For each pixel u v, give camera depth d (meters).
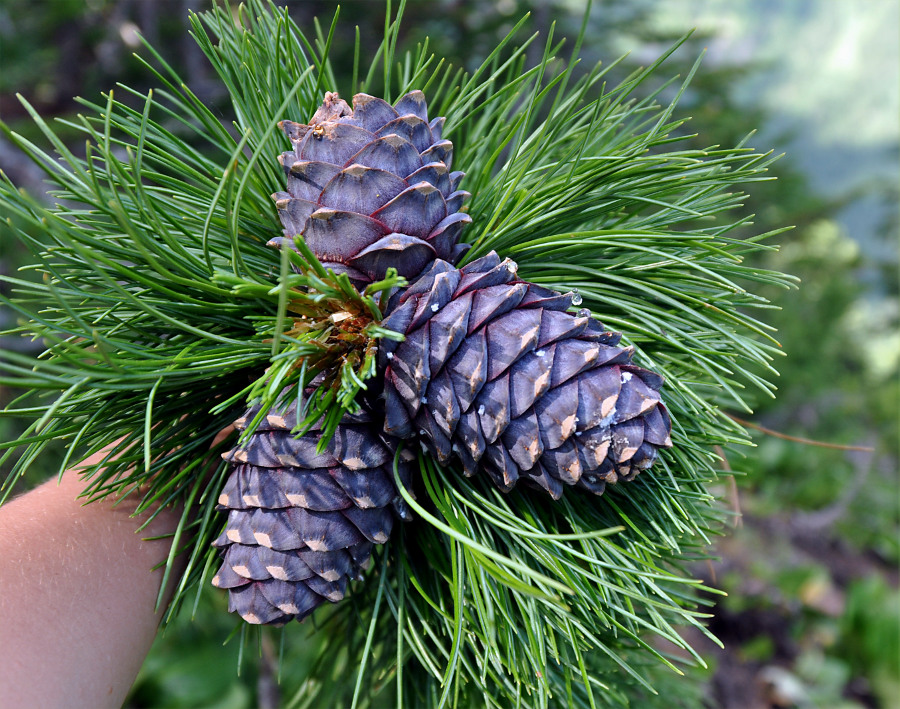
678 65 1.14
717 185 0.28
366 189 0.24
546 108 0.73
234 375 0.27
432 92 0.57
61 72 1.06
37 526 0.27
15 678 0.24
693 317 0.26
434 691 0.28
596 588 0.26
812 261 1.94
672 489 0.26
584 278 0.28
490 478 0.26
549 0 0.95
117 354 0.24
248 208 0.28
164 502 0.27
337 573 0.25
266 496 0.25
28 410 0.23
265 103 0.28
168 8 1.01
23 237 0.23
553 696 0.28
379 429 0.25
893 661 1.12
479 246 0.27
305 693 0.33
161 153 0.26
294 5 0.89
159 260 0.24
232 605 0.26
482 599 0.26
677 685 0.37
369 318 0.24
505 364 0.24
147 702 0.78
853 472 1.61
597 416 0.23
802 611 1.20
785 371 1.60
